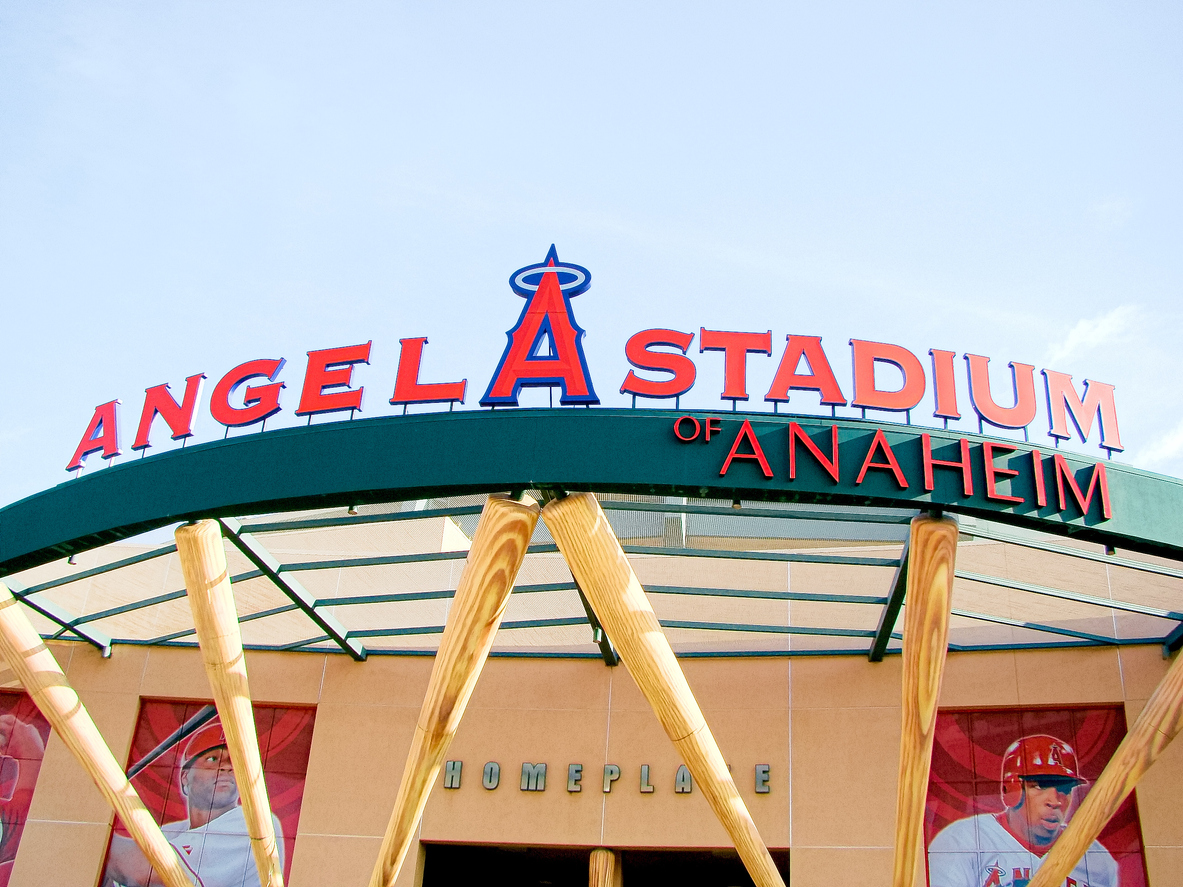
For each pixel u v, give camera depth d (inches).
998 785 902.4
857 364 667.4
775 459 602.9
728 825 691.4
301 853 949.8
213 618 709.9
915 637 618.2
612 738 973.8
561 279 706.2
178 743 1008.2
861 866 892.6
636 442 609.6
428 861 1082.1
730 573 1117.1
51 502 721.6
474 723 994.7
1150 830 843.4
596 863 933.8
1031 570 1040.8
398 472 624.4
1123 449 678.5
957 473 603.2
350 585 1176.8
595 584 611.5
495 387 665.6
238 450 664.4
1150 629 956.0
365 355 714.2
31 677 766.5
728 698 975.0
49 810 969.5
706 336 698.8
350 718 1004.6
